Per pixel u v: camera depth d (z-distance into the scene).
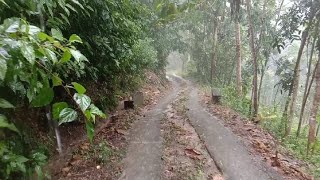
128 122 8.02
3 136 1.70
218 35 22.36
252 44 11.51
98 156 5.14
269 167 5.46
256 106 11.25
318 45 10.32
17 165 1.64
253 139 7.05
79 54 1.28
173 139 6.65
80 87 1.27
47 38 1.22
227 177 4.93
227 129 7.70
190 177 4.76
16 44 1.11
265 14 13.23
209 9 19.28
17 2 1.79
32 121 4.28
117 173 4.73
